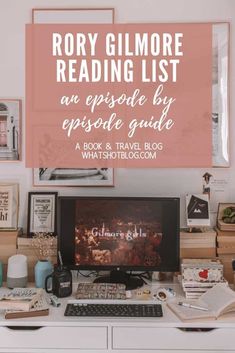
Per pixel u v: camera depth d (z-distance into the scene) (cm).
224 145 262
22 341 205
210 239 253
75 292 237
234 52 261
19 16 263
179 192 266
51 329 204
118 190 266
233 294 216
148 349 204
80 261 247
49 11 264
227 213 258
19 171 266
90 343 205
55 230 262
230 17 260
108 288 233
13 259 244
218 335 203
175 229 243
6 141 266
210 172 264
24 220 267
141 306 215
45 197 264
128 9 264
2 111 265
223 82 261
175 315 210
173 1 262
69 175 267
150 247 245
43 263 243
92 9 264
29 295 217
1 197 263
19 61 265
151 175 266
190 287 229
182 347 204
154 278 257
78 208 246
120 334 204
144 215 245
